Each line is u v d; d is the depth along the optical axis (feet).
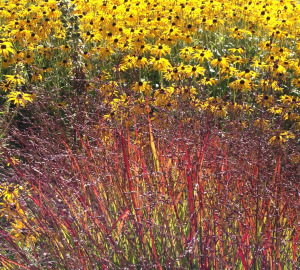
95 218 7.72
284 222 8.47
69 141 11.28
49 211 8.07
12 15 24.00
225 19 24.48
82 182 8.59
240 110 11.14
